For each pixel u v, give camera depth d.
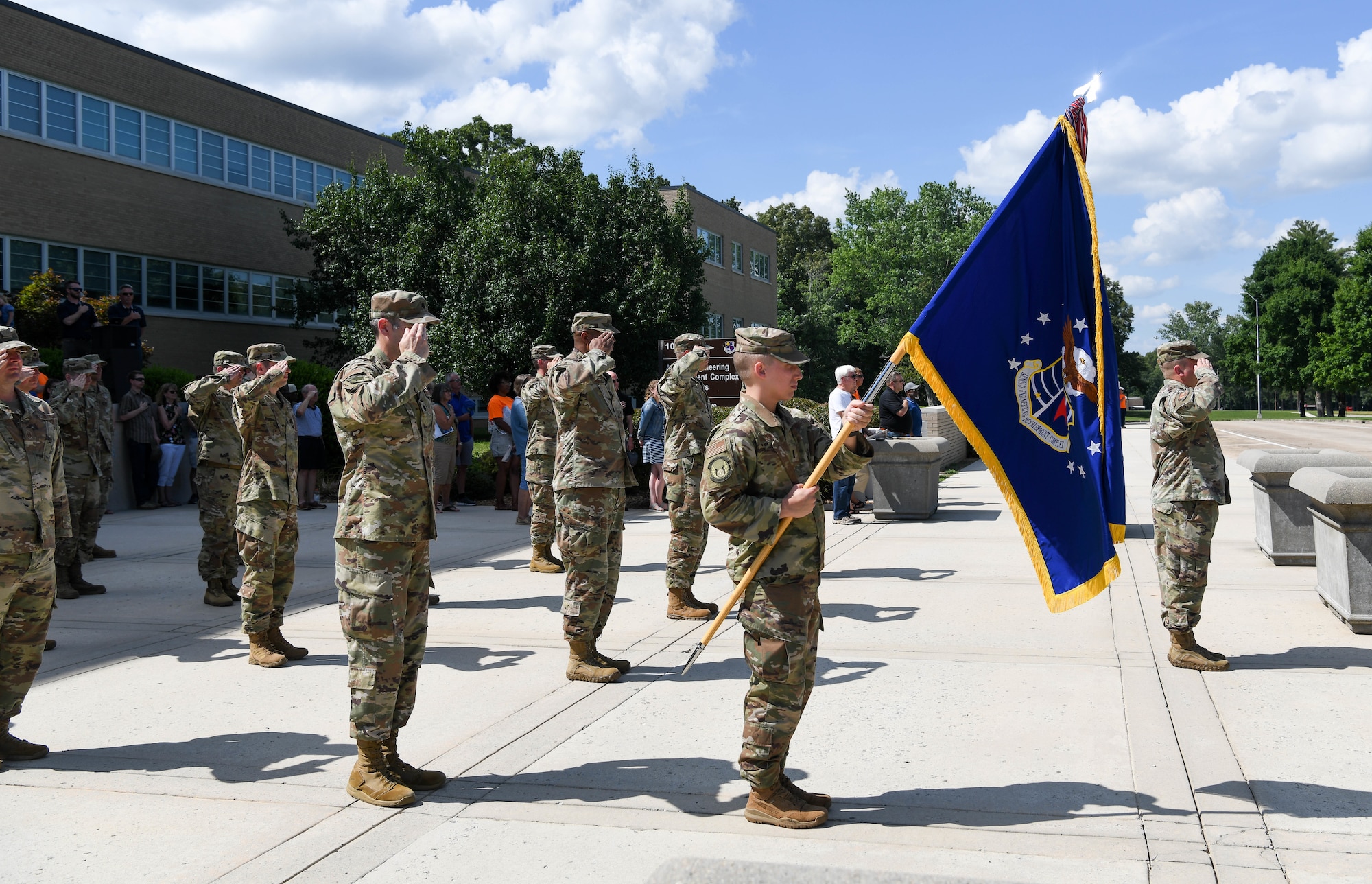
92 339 16.09
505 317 25.02
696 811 3.88
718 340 19.11
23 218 22.58
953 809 3.85
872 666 5.90
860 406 3.63
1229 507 13.21
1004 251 4.28
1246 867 3.31
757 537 3.56
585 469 5.79
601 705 5.30
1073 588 4.19
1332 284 83.94
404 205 27.11
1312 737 4.53
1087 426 4.43
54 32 23.20
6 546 4.52
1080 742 4.54
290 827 3.81
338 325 31.73
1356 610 6.41
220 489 8.10
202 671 6.17
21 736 4.95
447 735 4.86
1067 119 4.46
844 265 65.62
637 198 26.66
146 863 3.52
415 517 4.12
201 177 27.27
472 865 3.45
